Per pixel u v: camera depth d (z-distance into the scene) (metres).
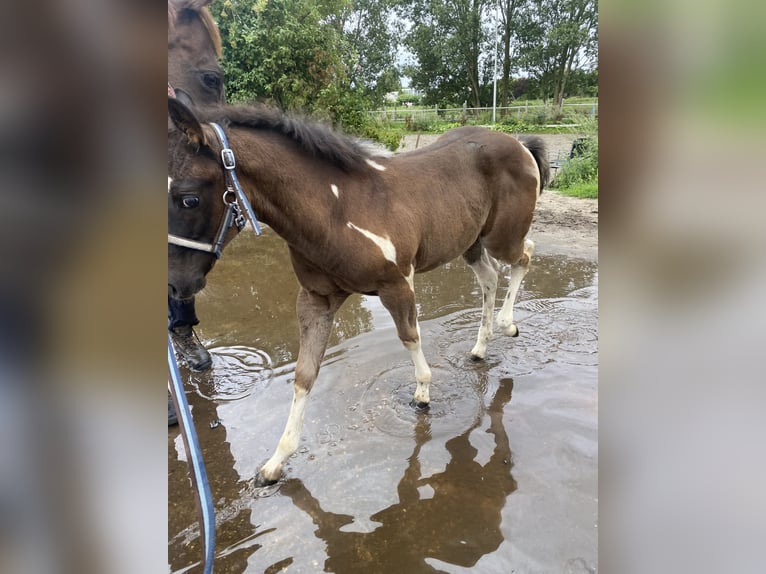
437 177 2.95
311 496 2.32
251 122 2.23
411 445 2.65
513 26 24.81
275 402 3.11
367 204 2.50
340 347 3.75
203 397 3.19
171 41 3.62
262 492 2.35
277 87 8.85
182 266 2.11
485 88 27.78
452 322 4.12
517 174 3.35
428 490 2.33
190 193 2.01
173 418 2.95
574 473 2.41
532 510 2.19
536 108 21.70
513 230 3.43
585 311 4.22
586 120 12.07
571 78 25.38
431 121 20.84
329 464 2.53
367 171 2.59
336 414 2.94
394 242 2.53
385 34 23.53
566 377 3.25
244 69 8.97
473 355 3.50
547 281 4.94
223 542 2.08
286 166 2.24
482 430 2.76
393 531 2.10
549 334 3.84
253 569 1.94
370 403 3.04
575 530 2.07
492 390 3.14
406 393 3.12
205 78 3.79
